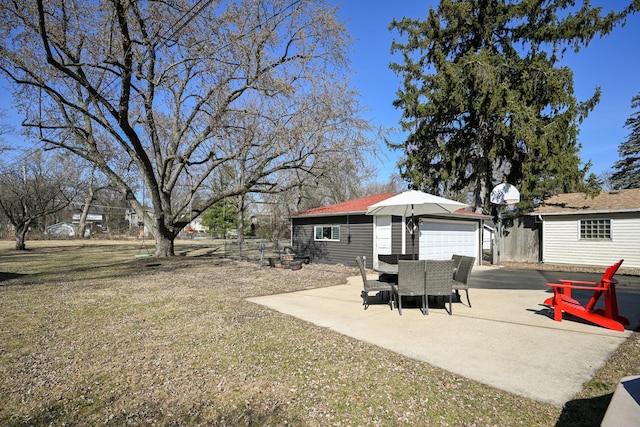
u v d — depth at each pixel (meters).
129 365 3.94
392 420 2.79
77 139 16.52
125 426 2.77
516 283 10.18
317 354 4.22
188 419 2.86
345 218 15.09
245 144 14.55
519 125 14.49
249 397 3.20
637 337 4.78
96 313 6.30
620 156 28.97
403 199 7.51
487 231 27.23
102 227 57.75
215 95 13.61
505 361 3.95
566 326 5.36
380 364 3.90
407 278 6.19
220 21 11.38
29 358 4.15
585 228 15.28
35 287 9.13
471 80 15.04
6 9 9.94
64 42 11.26
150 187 15.65
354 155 15.03
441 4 16.20
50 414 2.93
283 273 12.20
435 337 4.85
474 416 2.82
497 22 15.59
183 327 5.40
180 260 16.36
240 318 5.94
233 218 40.50
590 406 2.93
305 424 2.77
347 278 11.22
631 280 10.66
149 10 10.62
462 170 18.59
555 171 14.73
